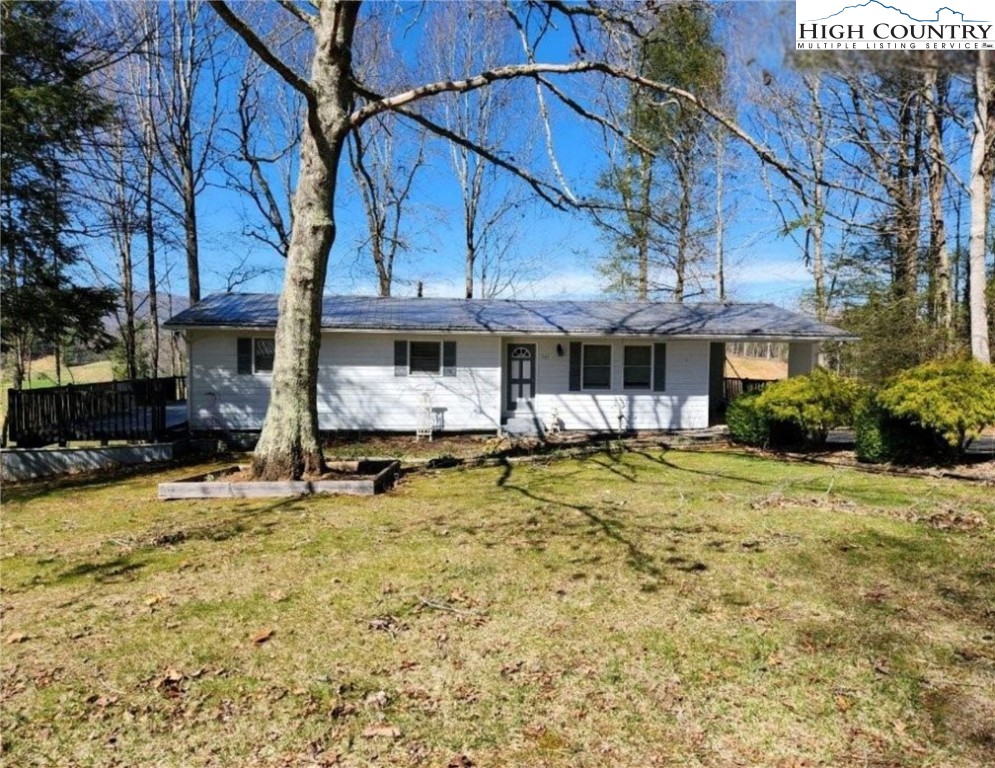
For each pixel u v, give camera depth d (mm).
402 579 4949
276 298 16578
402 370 14656
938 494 8055
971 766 2625
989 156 14258
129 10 17984
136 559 5574
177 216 16828
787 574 4980
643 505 7543
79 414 12477
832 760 2680
